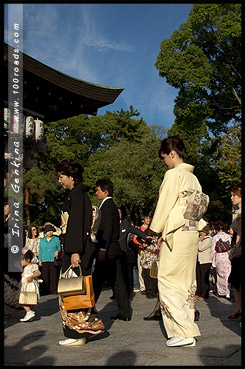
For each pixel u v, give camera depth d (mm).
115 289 5660
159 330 4844
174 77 27422
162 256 3986
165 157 4332
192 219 3965
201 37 28922
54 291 10148
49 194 30875
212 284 12156
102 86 9211
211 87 29828
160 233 4254
